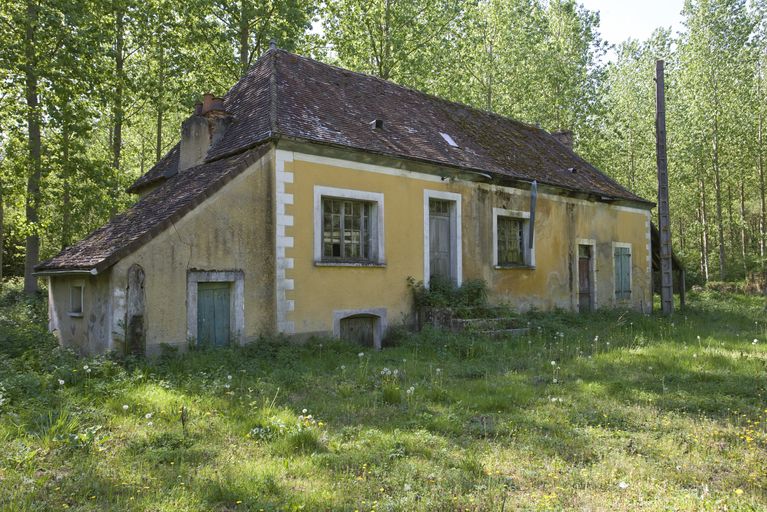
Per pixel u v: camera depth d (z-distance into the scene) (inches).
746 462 188.2
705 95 1133.1
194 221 379.2
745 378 320.8
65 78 611.8
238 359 354.0
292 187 426.9
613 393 290.8
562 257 669.9
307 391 293.6
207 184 392.5
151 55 819.4
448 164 526.9
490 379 324.5
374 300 476.4
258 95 487.8
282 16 751.1
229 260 394.3
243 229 402.3
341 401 271.4
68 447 196.5
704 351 407.8
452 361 387.9
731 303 904.3
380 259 481.1
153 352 357.4
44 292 717.3
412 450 199.3
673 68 1306.6
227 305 397.4
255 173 410.3
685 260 1454.2
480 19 977.5
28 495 155.3
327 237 456.8
